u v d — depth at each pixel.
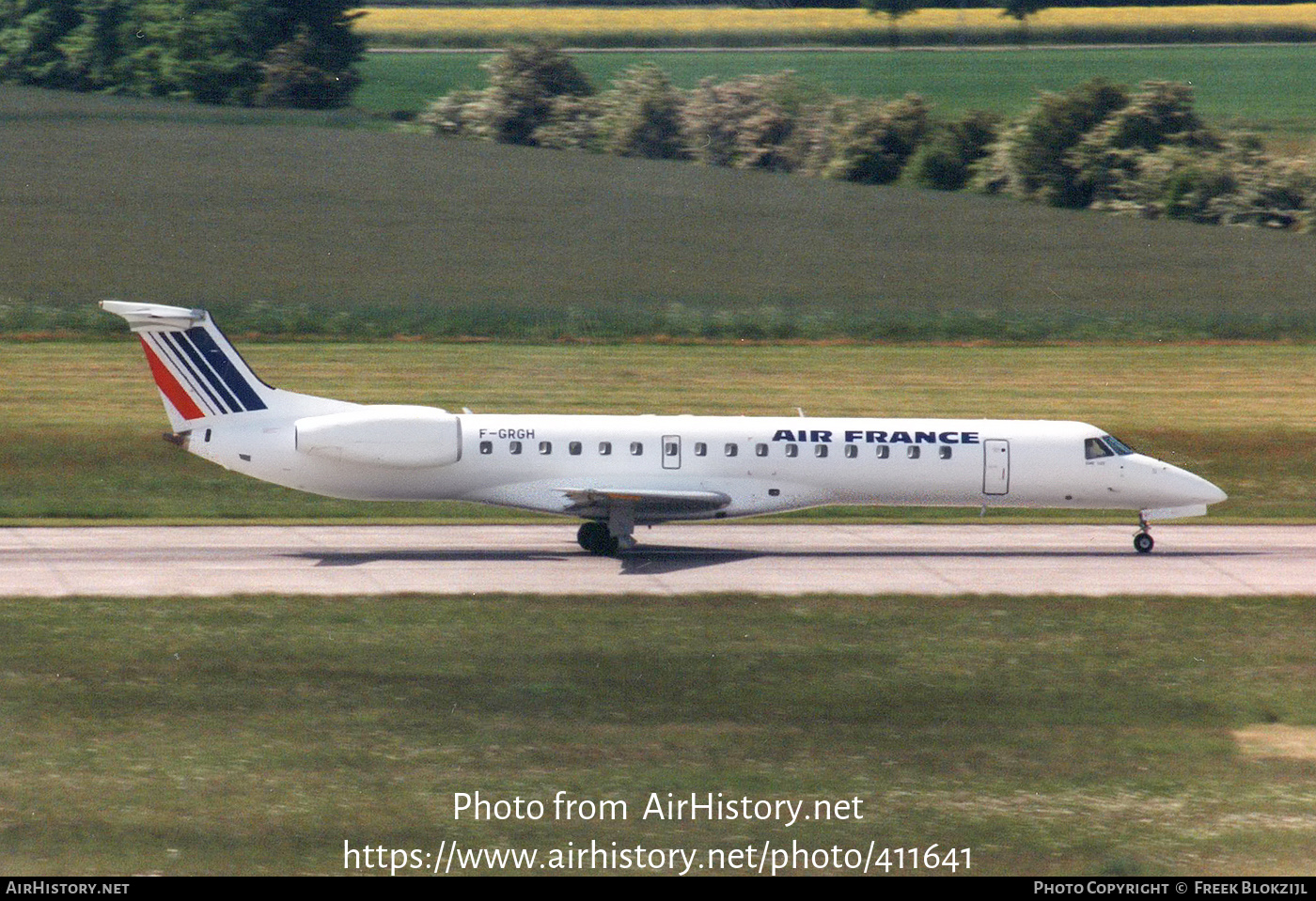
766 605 115.69
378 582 121.25
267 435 129.75
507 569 127.44
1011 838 74.94
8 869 67.50
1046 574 130.88
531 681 96.69
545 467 132.00
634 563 131.50
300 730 87.25
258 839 72.00
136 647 100.62
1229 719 95.12
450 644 103.56
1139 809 79.12
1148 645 108.62
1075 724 93.12
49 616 107.12
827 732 90.00
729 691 96.31
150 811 74.94
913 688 98.12
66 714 88.31
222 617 108.00
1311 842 74.81
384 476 131.00
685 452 133.62
